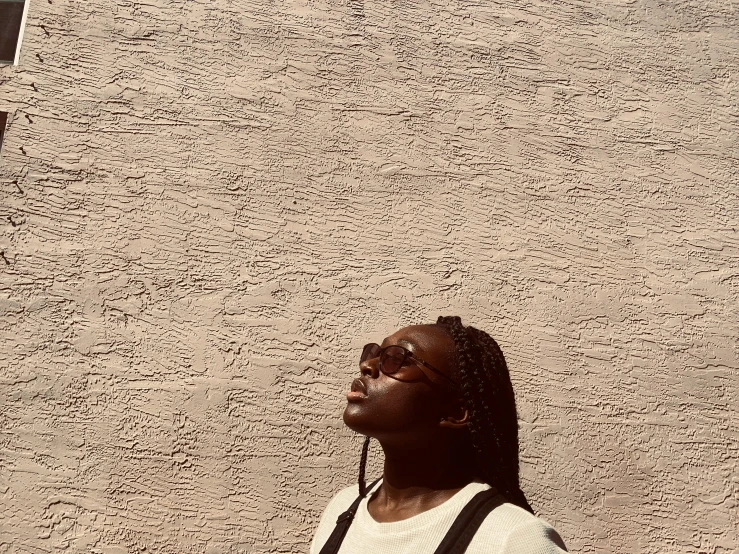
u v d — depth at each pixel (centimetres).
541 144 261
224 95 249
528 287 244
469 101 262
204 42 254
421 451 148
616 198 259
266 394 222
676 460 233
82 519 205
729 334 249
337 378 227
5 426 208
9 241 223
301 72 256
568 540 221
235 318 228
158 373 220
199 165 241
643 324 246
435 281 240
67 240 227
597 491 226
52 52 243
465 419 148
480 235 247
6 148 231
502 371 159
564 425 231
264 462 217
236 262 233
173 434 215
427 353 150
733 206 264
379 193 247
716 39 285
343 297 234
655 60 279
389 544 136
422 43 267
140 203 234
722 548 225
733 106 277
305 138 249
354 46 262
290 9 263
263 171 244
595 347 241
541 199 255
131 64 247
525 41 273
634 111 271
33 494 204
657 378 240
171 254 231
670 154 267
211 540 208
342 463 220
